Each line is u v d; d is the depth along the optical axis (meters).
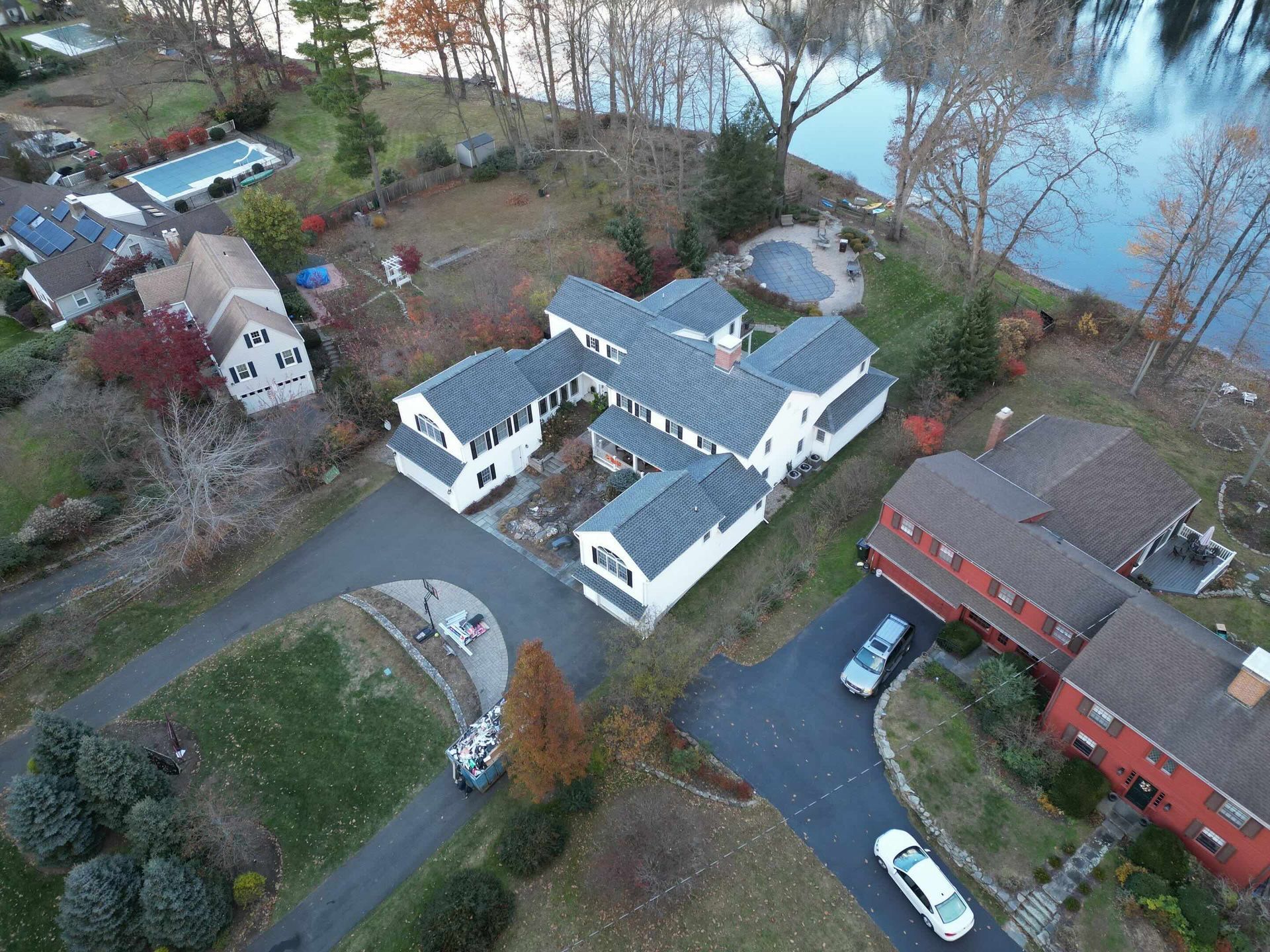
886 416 51.72
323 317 60.22
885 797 32.28
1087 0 117.94
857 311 60.16
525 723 29.11
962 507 37.56
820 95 102.38
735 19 115.31
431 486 47.50
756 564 42.28
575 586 41.88
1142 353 56.97
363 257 67.06
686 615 40.00
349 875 31.22
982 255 64.25
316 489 48.44
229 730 36.31
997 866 29.78
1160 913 27.83
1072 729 32.28
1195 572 40.06
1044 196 55.75
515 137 79.38
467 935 28.08
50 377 52.34
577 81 79.19
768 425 42.28
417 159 77.00
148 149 80.06
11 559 42.69
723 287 63.06
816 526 43.47
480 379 46.50
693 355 45.88
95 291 61.00
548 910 29.53
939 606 38.94
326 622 40.75
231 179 74.88
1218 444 48.53
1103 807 31.23
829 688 36.28
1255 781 26.84
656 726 33.00
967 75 52.91
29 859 31.67
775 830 31.36
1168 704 29.17
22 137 81.94
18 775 34.69
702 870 30.16
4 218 68.75
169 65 93.50
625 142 71.62
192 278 56.41
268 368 52.38
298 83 93.31
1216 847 28.69
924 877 28.75
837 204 74.44
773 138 83.94
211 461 42.28
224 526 43.41
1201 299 49.53
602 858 30.50
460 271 64.69
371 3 83.44
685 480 40.84
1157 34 110.12
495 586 42.06
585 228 69.06
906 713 34.78
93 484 47.44
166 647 40.06
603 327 50.59
